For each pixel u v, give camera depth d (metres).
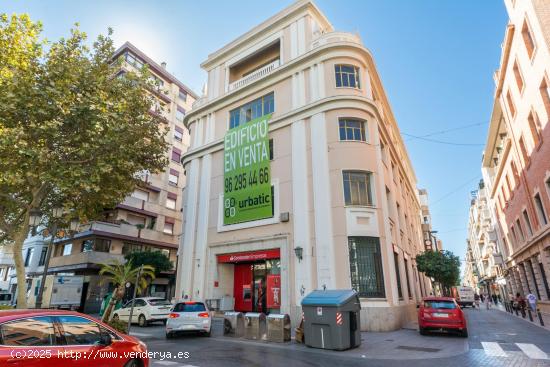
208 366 7.63
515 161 24.44
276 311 16.88
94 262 27.19
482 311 31.08
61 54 12.88
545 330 13.83
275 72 20.16
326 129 17.42
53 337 4.74
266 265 18.53
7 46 12.20
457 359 8.44
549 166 17.05
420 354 9.12
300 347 10.20
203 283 19.67
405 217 27.25
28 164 11.66
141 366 5.93
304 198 17.00
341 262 15.17
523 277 28.67
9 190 13.78
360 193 16.69
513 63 20.61
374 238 15.92
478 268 82.31
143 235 30.84
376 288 15.11
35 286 24.67
